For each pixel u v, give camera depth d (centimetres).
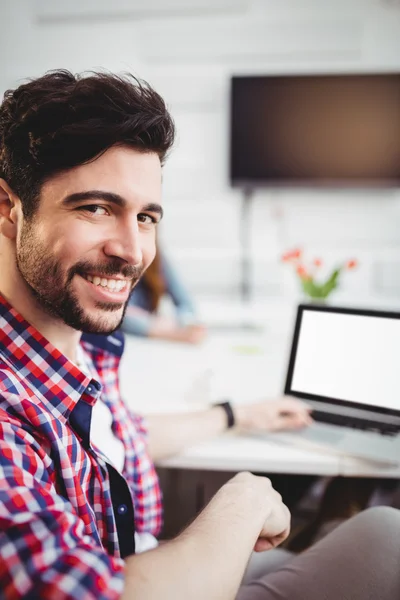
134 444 87
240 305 280
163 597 45
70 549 41
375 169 334
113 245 61
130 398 124
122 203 61
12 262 64
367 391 100
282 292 366
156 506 90
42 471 53
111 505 67
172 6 339
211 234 367
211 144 357
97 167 59
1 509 42
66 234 60
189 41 344
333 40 338
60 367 64
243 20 338
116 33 347
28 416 57
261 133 338
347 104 329
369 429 101
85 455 65
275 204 359
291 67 344
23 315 65
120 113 58
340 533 76
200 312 250
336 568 70
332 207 357
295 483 139
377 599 66
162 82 352
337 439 97
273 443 98
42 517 42
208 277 369
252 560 90
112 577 41
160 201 66
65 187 59
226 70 347
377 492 116
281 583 71
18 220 62
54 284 61
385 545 72
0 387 57
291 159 339
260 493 67
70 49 352
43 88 58
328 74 327
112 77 62
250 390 131
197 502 167
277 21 337
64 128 57
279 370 150
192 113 355
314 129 333
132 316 194
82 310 63
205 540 54
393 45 336
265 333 203
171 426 98
